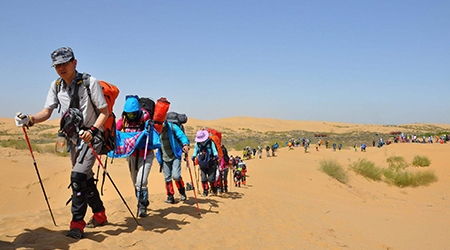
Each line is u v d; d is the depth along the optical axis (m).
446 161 30.50
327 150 40.72
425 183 25.36
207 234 6.36
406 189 24.33
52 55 4.45
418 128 125.25
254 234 7.07
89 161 4.69
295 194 17.16
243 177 16.70
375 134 92.19
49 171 17.86
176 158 8.64
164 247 5.19
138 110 6.65
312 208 11.91
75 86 4.59
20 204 14.15
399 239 9.08
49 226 5.45
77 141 4.72
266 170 23.14
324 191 20.09
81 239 4.66
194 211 8.04
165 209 7.88
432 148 34.81
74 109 4.57
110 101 4.88
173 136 8.05
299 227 8.62
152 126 6.68
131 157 6.79
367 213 12.80
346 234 8.83
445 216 13.38
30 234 4.71
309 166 25.95
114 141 5.04
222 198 10.64
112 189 14.62
